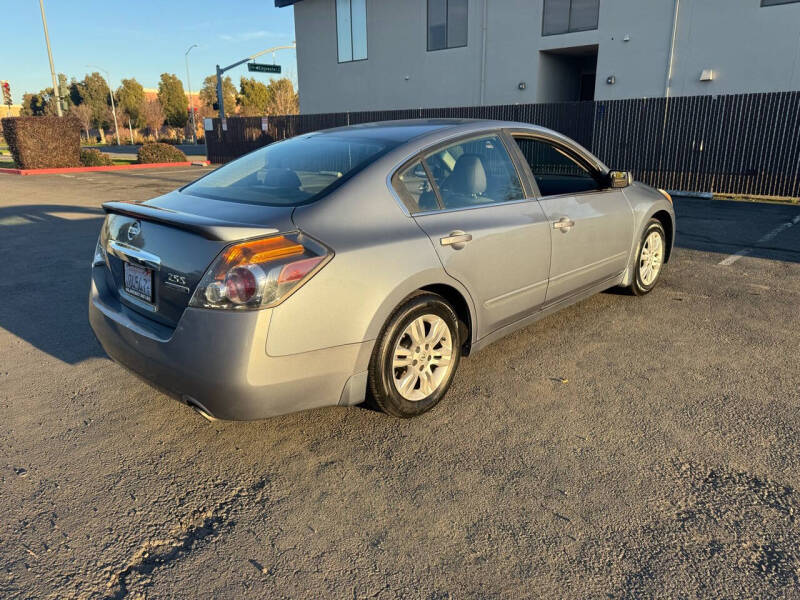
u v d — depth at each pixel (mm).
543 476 2617
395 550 2191
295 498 2508
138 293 2824
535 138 3889
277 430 3057
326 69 25188
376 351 2807
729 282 5586
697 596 1947
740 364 3748
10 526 2342
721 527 2268
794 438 2871
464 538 2244
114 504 2482
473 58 20203
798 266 6148
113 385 3607
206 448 2904
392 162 3010
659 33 15930
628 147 13617
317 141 3477
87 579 2068
